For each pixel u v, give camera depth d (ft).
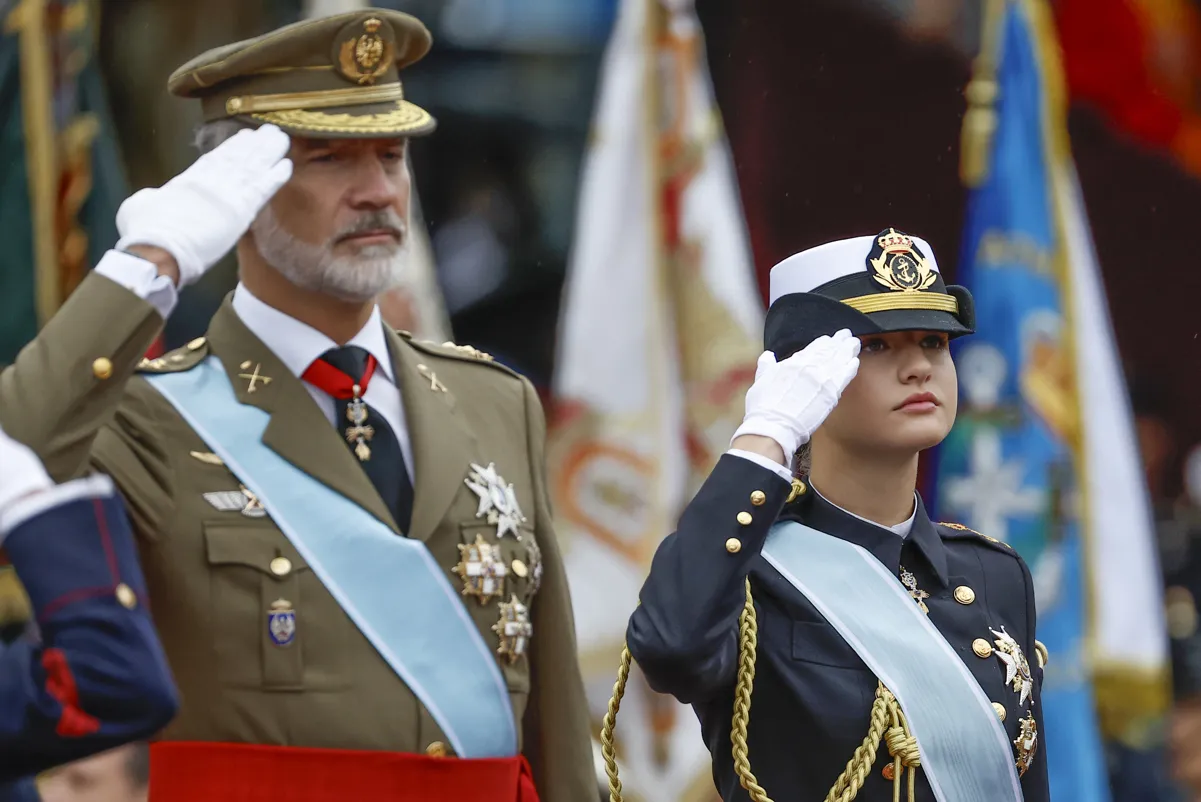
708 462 83.35
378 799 47.65
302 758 47.50
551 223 90.38
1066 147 91.20
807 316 48.49
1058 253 90.17
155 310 43.11
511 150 90.63
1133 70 102.53
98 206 81.92
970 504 88.48
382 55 51.39
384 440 50.93
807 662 47.11
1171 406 105.29
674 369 83.87
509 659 50.62
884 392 47.96
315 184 49.73
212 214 43.91
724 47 93.15
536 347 90.79
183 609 47.96
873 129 93.09
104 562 37.68
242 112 50.67
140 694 37.11
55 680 36.70
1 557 39.96
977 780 46.73
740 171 92.89
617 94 83.97
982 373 88.99
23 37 81.00
